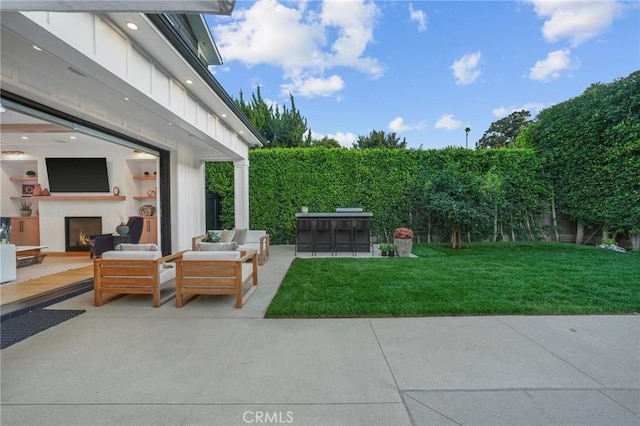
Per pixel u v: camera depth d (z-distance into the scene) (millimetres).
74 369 2486
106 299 4453
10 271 5176
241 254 4703
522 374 2402
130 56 3439
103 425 1845
